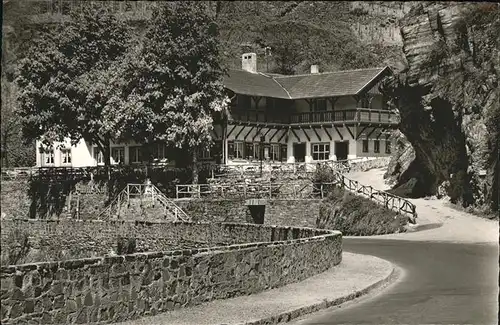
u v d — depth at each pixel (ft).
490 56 119.44
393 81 158.81
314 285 54.29
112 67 165.27
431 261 74.18
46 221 118.42
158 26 155.22
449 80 128.47
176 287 41.47
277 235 77.82
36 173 182.09
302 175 140.87
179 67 152.15
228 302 45.19
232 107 183.01
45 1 277.64
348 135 191.83
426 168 150.30
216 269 45.39
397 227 113.91
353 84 194.08
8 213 174.40
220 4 320.50
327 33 294.05
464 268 67.62
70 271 34.24
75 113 165.17
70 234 115.55
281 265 53.72
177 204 143.43
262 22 301.84
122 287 37.27
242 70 207.82
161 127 153.99
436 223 115.14
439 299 49.08
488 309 44.42
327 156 196.03
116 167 168.14
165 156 182.91
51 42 167.43
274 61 283.79
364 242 100.27
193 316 39.86
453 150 129.80
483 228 106.93
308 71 278.05
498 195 114.11
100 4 175.01
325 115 195.52
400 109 147.84
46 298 32.91
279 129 200.54
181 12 154.92
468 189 123.13
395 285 57.21
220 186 147.54
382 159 190.49
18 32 261.85
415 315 42.86
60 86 162.71
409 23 138.51
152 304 39.37
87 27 169.27
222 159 181.27
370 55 280.92
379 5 317.42
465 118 121.29
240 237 84.84
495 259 75.15
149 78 152.66
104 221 110.73
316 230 71.51
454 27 129.08
